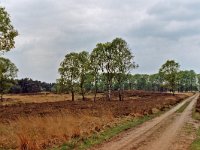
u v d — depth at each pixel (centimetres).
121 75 8631
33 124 2453
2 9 3159
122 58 8644
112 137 2317
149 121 3628
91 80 8700
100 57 8688
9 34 3216
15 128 2378
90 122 3003
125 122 3366
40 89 19588
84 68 8775
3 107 5988
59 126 2394
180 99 9625
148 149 1834
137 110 4744
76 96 11444
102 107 5334
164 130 2772
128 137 2325
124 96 11581
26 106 6181
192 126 3116
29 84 18125
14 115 3878
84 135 2284
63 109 4809
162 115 4453
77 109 4816
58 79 8875
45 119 2728
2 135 2098
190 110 5384
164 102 7200
